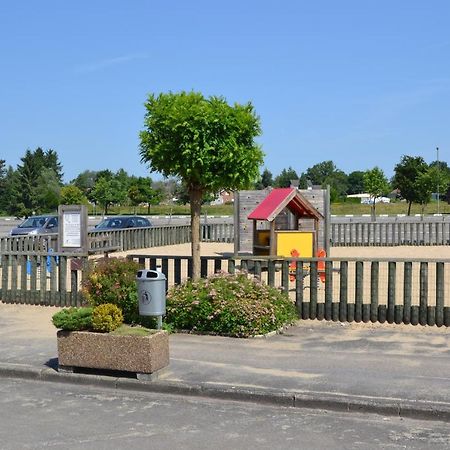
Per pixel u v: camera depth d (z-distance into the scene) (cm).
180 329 1089
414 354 928
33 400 769
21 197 8088
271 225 1742
